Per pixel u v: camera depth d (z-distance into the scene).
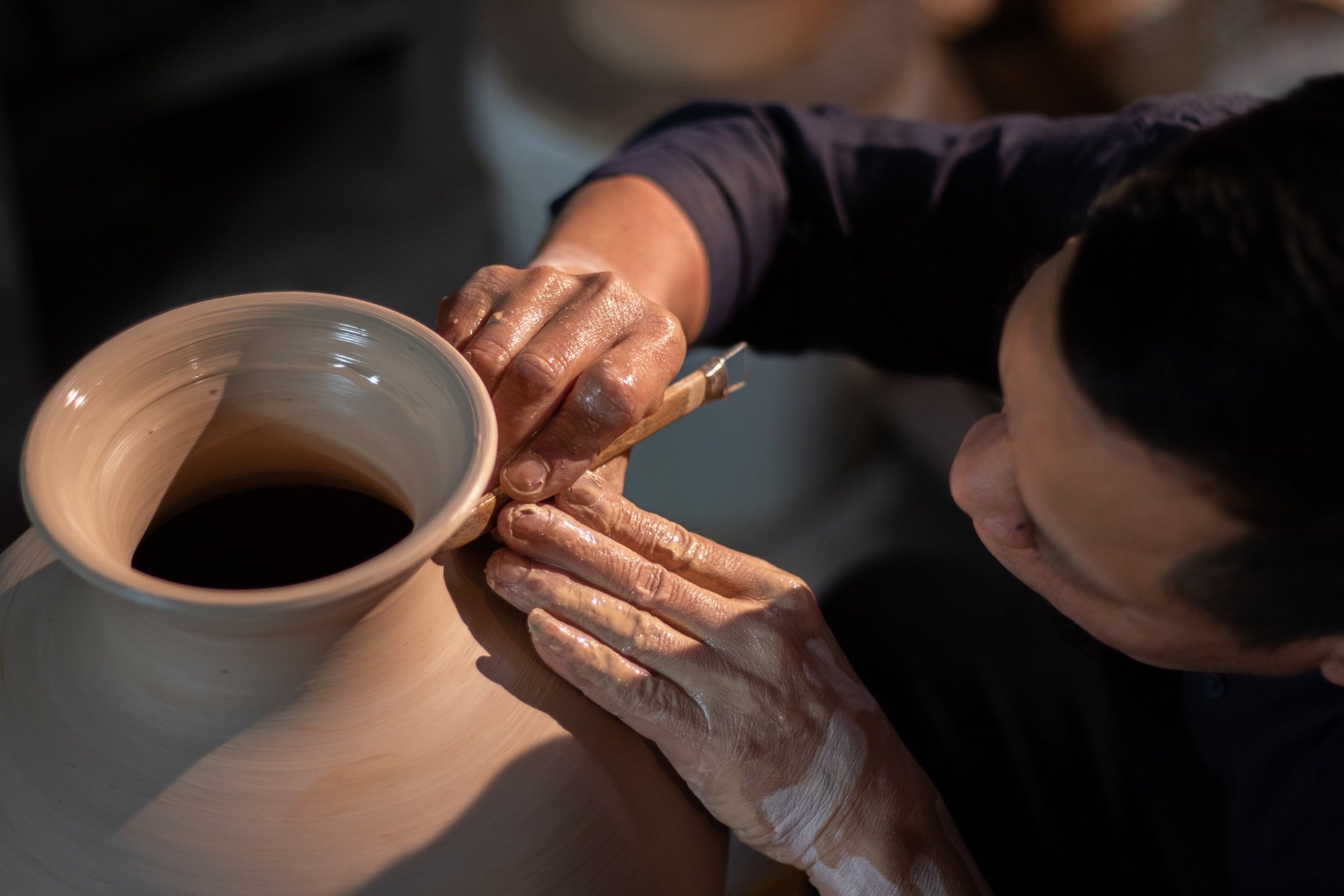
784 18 1.37
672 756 0.72
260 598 0.58
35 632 0.67
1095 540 0.62
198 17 1.99
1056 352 0.60
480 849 0.65
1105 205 0.61
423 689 0.66
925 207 0.95
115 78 1.90
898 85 1.42
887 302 1.00
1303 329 0.55
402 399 0.66
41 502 0.59
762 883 1.01
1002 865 0.90
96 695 0.64
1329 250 0.55
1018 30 1.92
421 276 2.05
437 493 0.62
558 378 0.72
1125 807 0.90
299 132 2.30
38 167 2.01
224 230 2.10
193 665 0.62
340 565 0.71
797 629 0.74
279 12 2.03
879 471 1.78
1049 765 0.93
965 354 1.02
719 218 0.92
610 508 0.73
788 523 1.70
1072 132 0.92
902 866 0.72
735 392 1.49
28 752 0.64
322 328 0.66
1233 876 0.84
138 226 2.08
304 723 0.64
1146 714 0.92
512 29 1.47
